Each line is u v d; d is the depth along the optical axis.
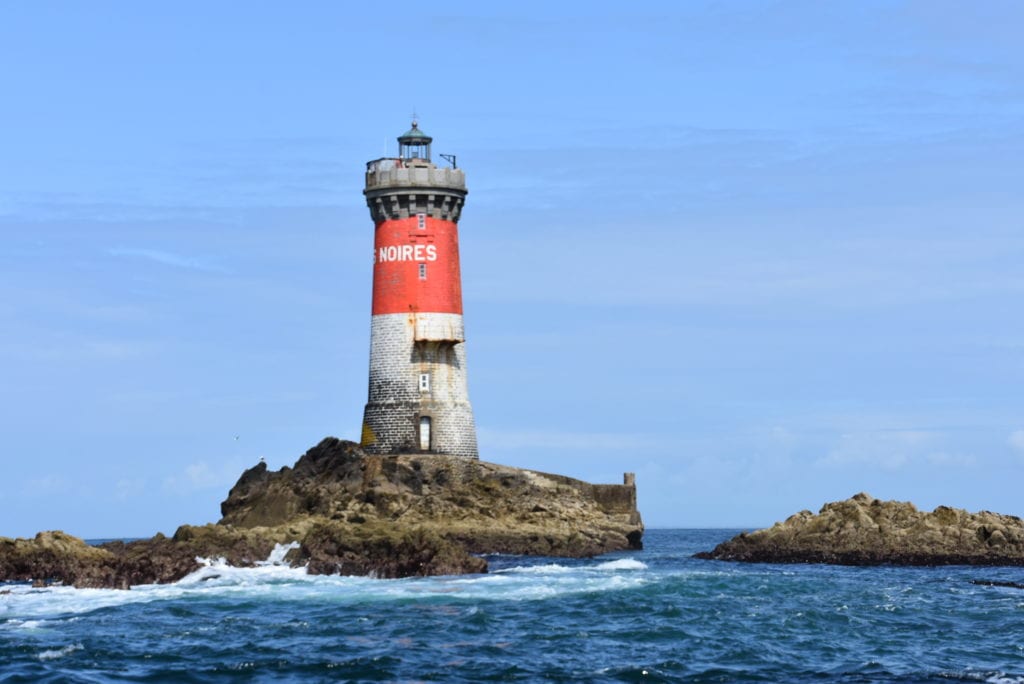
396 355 134.75
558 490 133.75
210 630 69.25
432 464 130.88
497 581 88.88
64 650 63.62
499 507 129.25
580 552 122.94
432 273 135.00
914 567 105.94
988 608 79.81
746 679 59.50
